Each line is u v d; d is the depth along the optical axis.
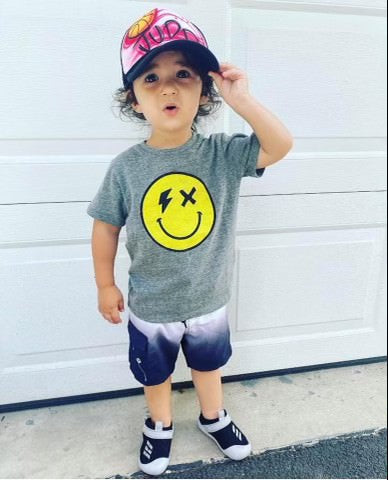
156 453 1.25
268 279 1.55
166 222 1.06
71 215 1.35
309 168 1.45
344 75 1.39
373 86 1.42
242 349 1.60
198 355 1.20
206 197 1.06
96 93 1.26
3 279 1.38
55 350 1.48
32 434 1.38
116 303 1.19
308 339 1.65
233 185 1.08
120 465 1.27
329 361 1.70
